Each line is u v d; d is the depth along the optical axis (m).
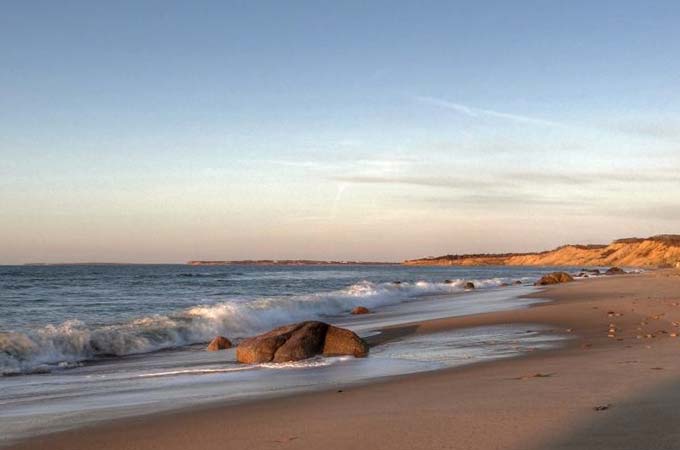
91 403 10.20
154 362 15.39
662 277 57.28
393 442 6.64
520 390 9.11
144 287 56.62
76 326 19.09
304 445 6.76
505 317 22.95
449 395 9.13
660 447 5.96
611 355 12.44
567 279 59.22
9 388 11.92
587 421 7.01
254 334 21.70
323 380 11.82
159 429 7.98
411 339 18.38
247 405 9.39
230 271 132.50
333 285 62.97
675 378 9.38
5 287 54.81
